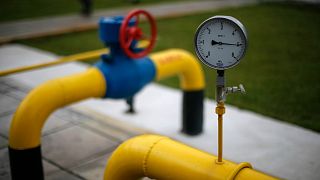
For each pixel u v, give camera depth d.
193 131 1.65
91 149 1.44
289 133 1.67
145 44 1.54
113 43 1.29
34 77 2.34
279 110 1.93
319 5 5.19
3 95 1.97
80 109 1.83
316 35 3.62
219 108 0.77
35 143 1.06
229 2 5.72
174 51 1.55
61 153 1.41
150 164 0.79
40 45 3.27
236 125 1.75
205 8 5.12
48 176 1.26
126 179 0.85
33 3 5.49
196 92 1.61
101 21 1.29
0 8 5.05
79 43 3.36
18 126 1.04
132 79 1.33
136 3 5.60
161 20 4.33
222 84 0.77
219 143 0.74
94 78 1.24
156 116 1.87
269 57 2.94
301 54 3.02
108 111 1.92
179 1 5.92
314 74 2.54
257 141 1.60
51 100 1.09
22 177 1.07
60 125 1.64
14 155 1.05
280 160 1.44
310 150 1.52
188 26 4.03
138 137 0.85
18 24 4.05
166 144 0.80
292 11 4.85
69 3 5.55
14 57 2.81
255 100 2.07
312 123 1.78
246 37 0.72
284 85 2.32
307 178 1.32
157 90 2.24
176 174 0.76
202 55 0.77
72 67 2.58
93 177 1.26
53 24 4.06
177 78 2.50
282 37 3.56
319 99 2.09
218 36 0.75
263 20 4.31
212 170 0.73
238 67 2.70
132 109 1.89
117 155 0.84
